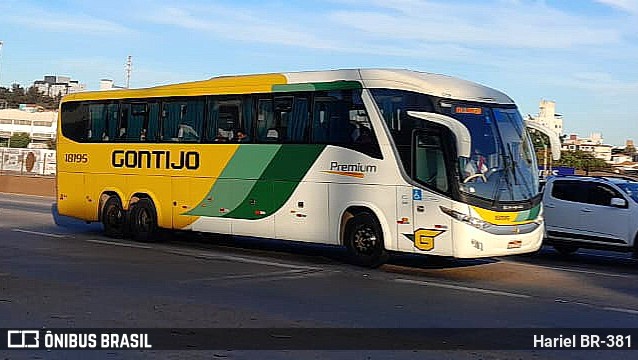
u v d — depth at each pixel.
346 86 14.37
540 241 13.93
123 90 18.44
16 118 99.94
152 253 15.80
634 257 15.88
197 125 16.72
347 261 15.12
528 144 14.14
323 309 10.10
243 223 15.81
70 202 19.38
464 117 13.43
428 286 12.27
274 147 15.33
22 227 20.61
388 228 13.73
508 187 13.45
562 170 28.95
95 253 15.52
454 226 12.98
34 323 8.91
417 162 13.43
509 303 10.90
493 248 13.09
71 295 10.71
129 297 10.67
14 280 11.85
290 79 15.23
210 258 15.20
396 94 13.73
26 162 45.62
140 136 17.83
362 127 14.09
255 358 7.51
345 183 14.26
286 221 15.12
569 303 11.00
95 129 18.88
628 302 11.23
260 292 11.32
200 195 16.56
